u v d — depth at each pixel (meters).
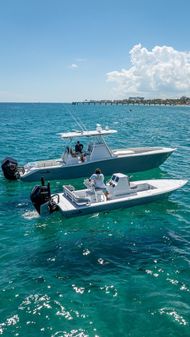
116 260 12.09
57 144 40.50
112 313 9.20
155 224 15.25
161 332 8.48
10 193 20.23
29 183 22.41
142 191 17.92
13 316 9.12
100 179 17.25
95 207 16.16
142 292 10.14
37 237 14.05
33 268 11.55
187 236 14.05
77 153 23.53
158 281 10.73
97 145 23.08
